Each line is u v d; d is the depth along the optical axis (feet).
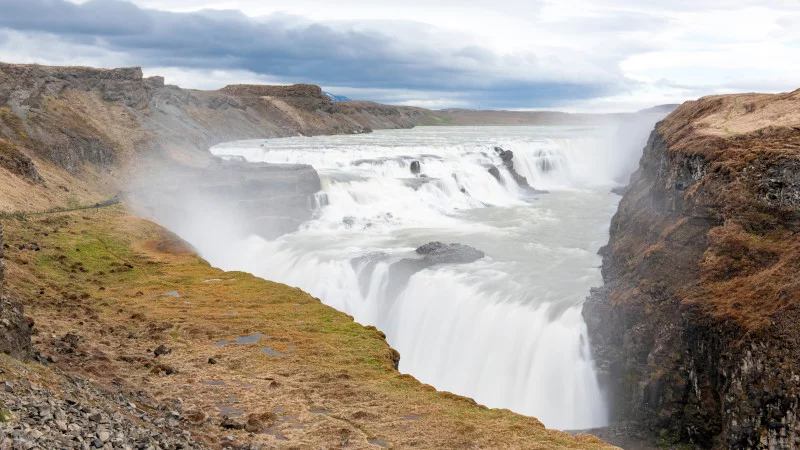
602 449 94.27
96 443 61.87
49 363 102.17
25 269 184.14
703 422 155.74
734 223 181.78
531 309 204.13
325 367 129.80
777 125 214.07
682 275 181.57
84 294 173.47
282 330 154.40
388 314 238.07
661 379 164.14
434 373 211.41
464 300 217.56
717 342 155.33
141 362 125.08
